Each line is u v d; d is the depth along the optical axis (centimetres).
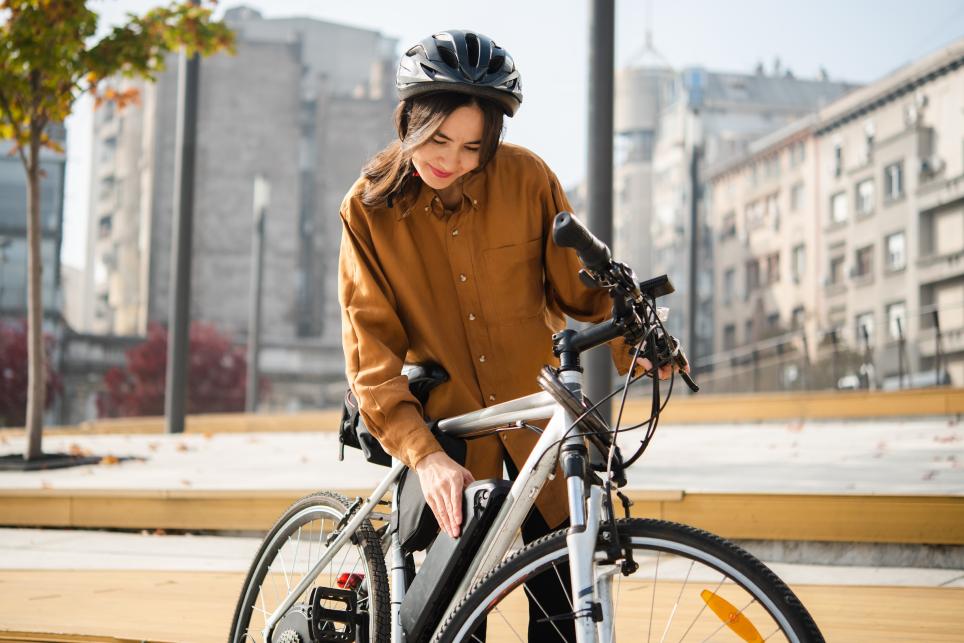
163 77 5331
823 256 3984
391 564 216
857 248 3806
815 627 162
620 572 178
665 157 5203
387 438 205
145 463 761
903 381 1545
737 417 1291
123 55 764
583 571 171
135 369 4091
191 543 487
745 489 470
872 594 342
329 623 227
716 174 4731
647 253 5322
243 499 507
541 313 218
